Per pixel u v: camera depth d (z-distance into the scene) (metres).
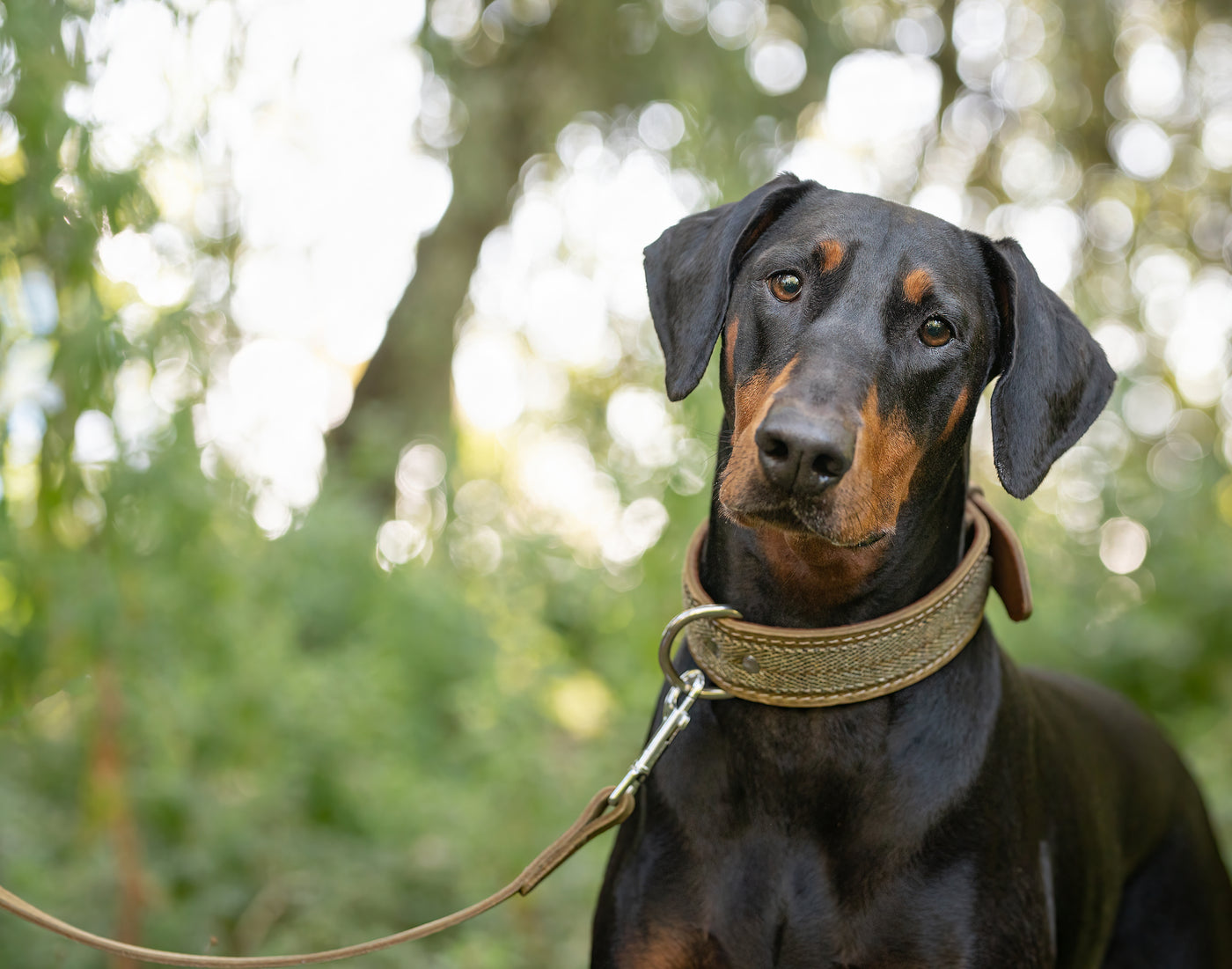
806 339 2.12
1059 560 6.89
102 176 3.02
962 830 2.23
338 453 6.84
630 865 2.33
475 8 8.19
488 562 6.13
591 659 5.96
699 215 2.48
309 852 4.45
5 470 3.30
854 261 2.18
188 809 4.36
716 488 2.37
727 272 2.30
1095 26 8.09
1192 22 8.58
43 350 3.30
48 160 2.98
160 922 3.96
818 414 1.97
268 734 4.62
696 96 6.39
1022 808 2.33
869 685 2.22
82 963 3.72
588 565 5.84
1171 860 2.99
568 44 8.12
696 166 5.62
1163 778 2.99
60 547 3.47
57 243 3.15
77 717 4.23
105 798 3.78
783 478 1.98
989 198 8.91
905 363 2.15
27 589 3.39
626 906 2.30
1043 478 2.25
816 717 2.25
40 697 3.65
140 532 3.55
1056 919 2.44
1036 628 6.29
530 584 5.87
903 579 2.29
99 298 3.13
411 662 5.52
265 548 4.71
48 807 4.68
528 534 5.94
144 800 4.29
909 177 8.66
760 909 2.24
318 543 5.27
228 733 4.48
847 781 2.24
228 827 4.36
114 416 3.34
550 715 5.39
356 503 5.80
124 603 3.59
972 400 2.27
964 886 2.21
